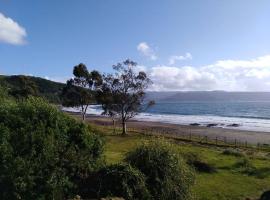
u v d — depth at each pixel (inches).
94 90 3373.5
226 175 1275.8
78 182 703.1
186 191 808.9
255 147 2332.7
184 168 830.5
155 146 820.0
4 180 601.3
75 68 3331.7
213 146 2295.8
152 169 774.5
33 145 633.0
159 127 3912.4
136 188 716.7
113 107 3038.9
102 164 771.4
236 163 1465.3
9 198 598.2
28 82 3619.6
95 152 772.0
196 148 2047.2
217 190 1079.0
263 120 5319.9
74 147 721.6
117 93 2987.2
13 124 658.2
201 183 1141.7
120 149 1808.6
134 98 3011.8
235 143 2492.6
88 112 7470.5
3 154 609.3
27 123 660.7
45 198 628.7
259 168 1411.2
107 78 3046.3
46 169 641.0
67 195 668.7
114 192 703.7
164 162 791.1
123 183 707.4
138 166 778.8
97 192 689.6
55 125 694.5
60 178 660.1
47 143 646.5
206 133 3346.5
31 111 682.8
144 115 6845.5
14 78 3614.7
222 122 4940.9
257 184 1179.3
